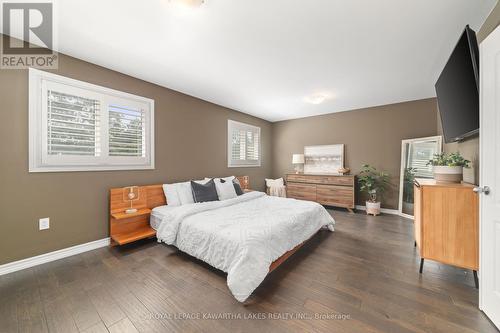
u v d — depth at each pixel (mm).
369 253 2502
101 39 2115
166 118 3441
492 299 1402
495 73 1378
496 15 1627
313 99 3967
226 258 1880
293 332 1343
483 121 1490
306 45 2238
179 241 2391
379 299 1657
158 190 3191
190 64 2648
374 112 4594
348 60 2555
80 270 2115
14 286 1834
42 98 2234
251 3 1646
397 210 4359
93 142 2615
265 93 3742
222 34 2043
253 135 5453
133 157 2998
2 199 2018
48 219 2287
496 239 1388
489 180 1439
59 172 2361
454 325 1386
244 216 2494
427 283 1865
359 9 1717
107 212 2746
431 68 2756
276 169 6113
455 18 1817
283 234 2172
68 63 2406
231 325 1407
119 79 2854
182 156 3699
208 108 4215
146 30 1977
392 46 2254
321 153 5281
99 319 1463
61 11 1715
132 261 2318
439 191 1933
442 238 1922
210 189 3338
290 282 1909
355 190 4809
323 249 2627
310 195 4957
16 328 1385
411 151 4121
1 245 2020
